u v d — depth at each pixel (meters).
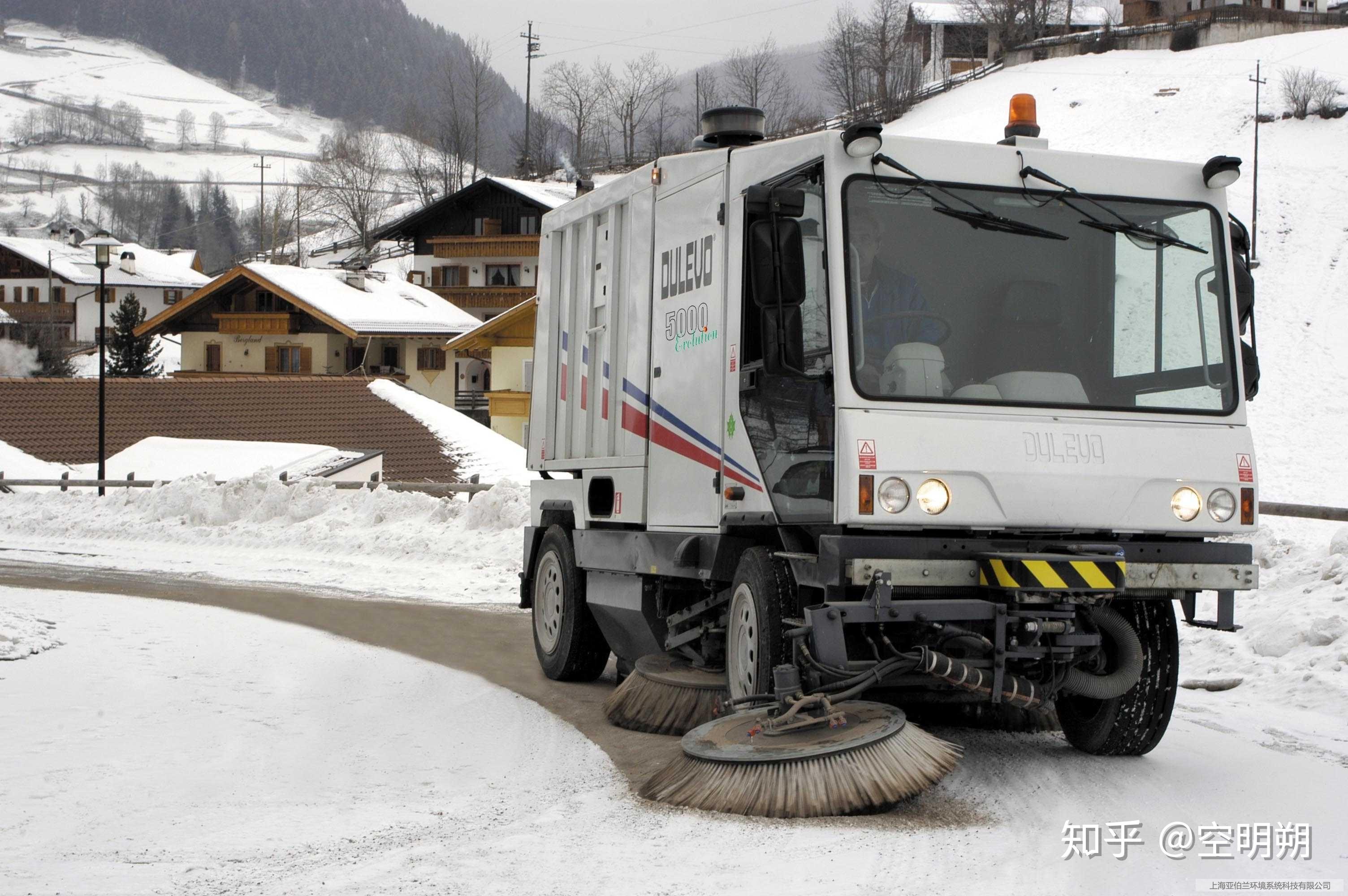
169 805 6.23
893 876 5.06
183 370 63.09
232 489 23.55
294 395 44.50
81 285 103.25
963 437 6.63
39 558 20.33
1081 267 7.08
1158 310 7.17
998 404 6.76
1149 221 7.25
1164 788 6.59
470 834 5.75
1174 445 6.97
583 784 6.72
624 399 9.49
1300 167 75.00
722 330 8.04
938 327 6.81
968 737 8.04
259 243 148.75
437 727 8.23
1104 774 6.91
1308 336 57.62
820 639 6.42
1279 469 43.81
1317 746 7.66
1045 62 106.44
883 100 105.69
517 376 50.12
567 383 10.63
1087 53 106.31
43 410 42.31
